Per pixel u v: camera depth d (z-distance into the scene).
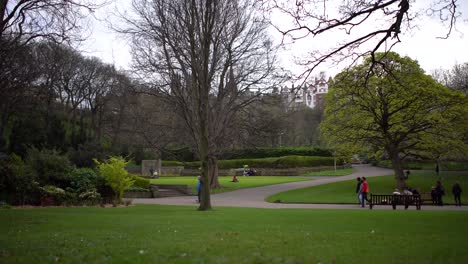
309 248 9.48
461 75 63.88
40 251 9.24
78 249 9.49
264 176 67.69
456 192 30.02
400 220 16.56
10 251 9.25
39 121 47.66
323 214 20.20
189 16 25.98
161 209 23.64
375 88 34.75
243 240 10.81
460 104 34.56
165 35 29.11
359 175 60.66
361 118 37.81
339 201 32.81
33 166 26.91
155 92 35.44
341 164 78.69
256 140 42.66
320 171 72.25
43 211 21.03
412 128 36.62
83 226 14.41
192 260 8.06
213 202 32.47
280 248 9.49
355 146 39.31
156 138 42.66
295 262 7.89
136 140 52.25
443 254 8.74
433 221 16.03
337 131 39.19
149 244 10.15
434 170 61.12
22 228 13.74
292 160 69.81
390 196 28.58
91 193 26.91
